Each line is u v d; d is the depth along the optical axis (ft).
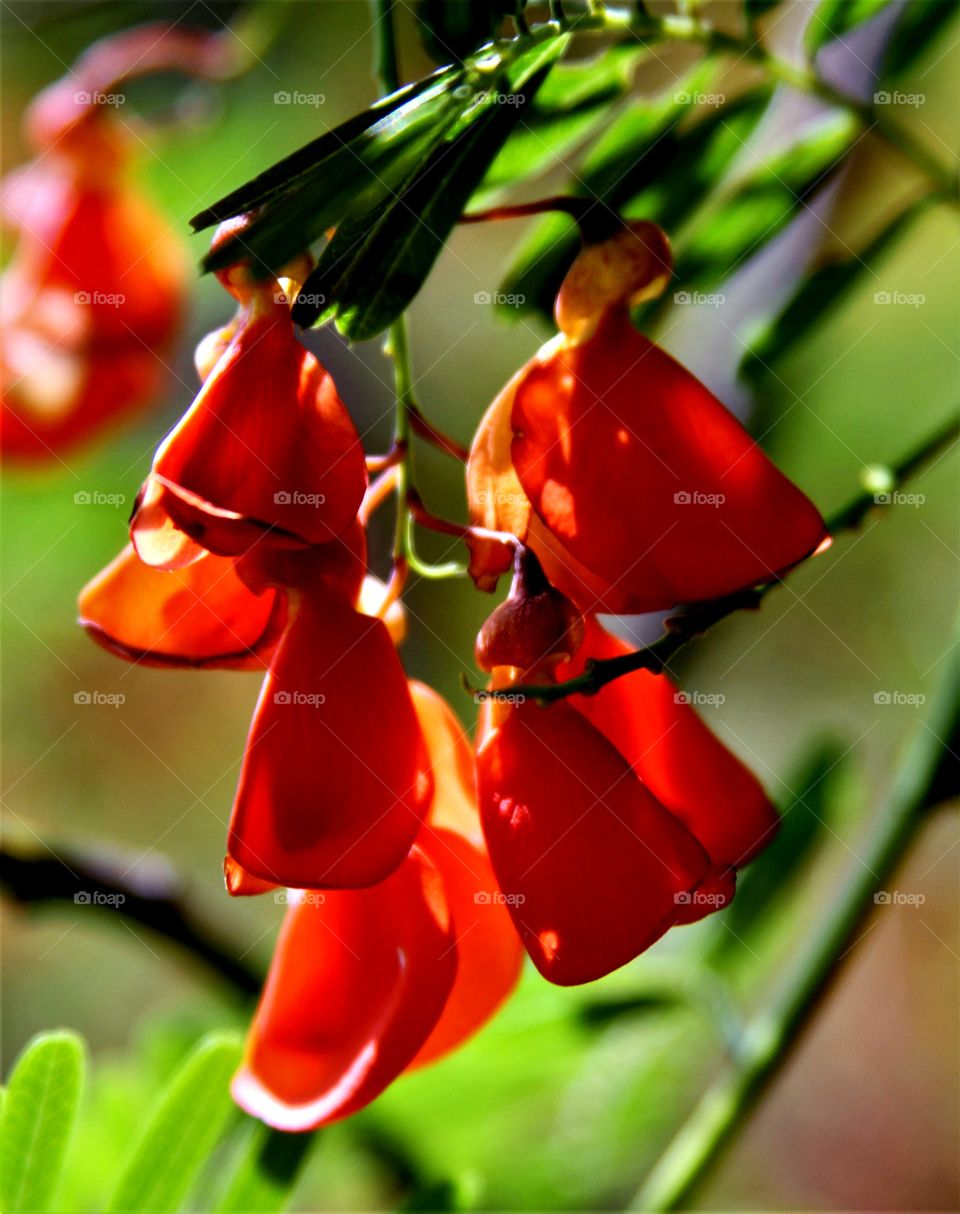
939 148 1.12
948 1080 2.23
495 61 0.71
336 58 1.24
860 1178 2.17
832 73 0.89
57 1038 0.75
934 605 1.67
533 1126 0.93
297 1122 0.72
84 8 1.13
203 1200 0.82
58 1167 0.75
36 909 0.92
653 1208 0.87
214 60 1.11
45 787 2.02
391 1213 0.91
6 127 1.46
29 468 1.20
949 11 0.83
